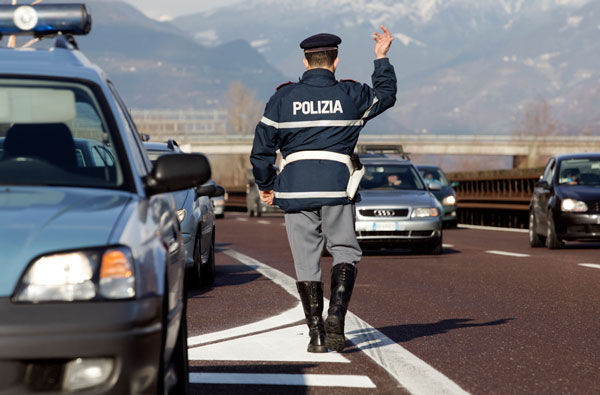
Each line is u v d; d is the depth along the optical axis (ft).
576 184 159.43
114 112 40.29
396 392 48.37
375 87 60.23
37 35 45.85
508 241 186.80
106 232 32.65
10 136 39.27
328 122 58.65
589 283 100.68
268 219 359.87
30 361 30.81
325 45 59.26
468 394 47.80
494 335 66.59
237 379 51.44
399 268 121.29
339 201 58.80
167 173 38.55
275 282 106.93
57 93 40.22
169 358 37.86
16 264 31.27
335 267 59.16
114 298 31.78
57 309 31.01
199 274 98.73
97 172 38.27
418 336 66.33
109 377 31.42
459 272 114.83
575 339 64.80
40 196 35.22
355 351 60.39
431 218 142.31
